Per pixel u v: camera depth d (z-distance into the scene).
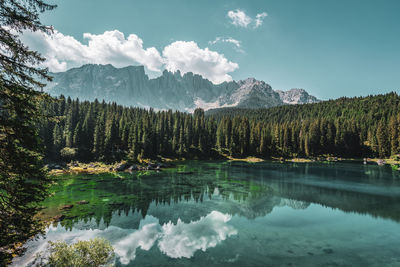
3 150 9.70
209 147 133.00
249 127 136.38
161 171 73.62
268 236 23.08
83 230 24.19
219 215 29.91
